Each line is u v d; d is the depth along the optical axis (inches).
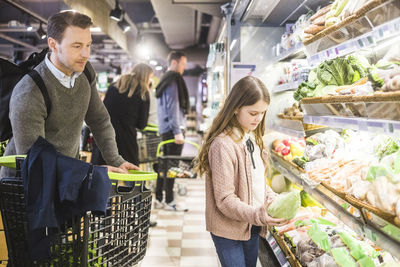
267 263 97.9
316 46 81.4
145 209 61.2
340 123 66.4
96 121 88.3
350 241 70.9
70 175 49.3
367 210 53.7
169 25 430.9
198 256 124.8
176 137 174.6
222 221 66.0
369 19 54.9
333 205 67.3
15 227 55.6
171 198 178.5
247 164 65.9
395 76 49.5
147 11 545.0
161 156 175.3
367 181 56.7
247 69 143.0
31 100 66.4
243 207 59.7
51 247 53.0
